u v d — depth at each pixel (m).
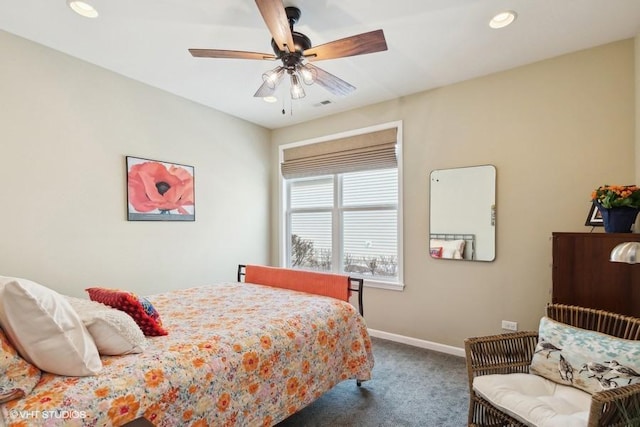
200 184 3.62
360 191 3.86
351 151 3.80
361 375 2.25
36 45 2.42
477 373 1.77
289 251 4.52
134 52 2.56
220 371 1.46
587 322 1.92
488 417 1.66
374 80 3.04
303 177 4.32
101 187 2.80
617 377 1.51
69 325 1.21
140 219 3.07
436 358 3.00
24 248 2.37
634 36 2.31
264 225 4.44
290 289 2.84
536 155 2.70
